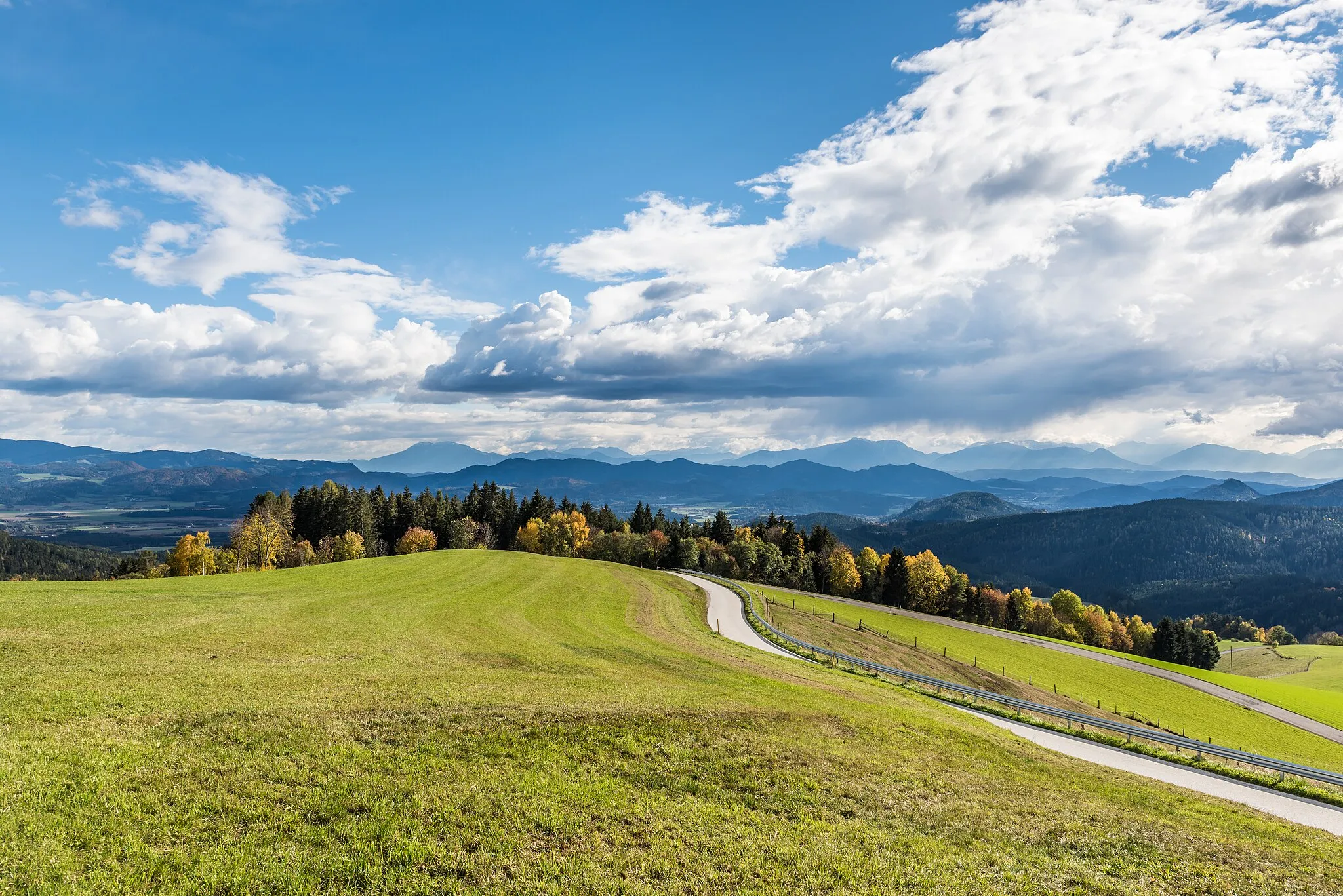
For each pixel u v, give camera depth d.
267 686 20.14
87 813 11.30
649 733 18.95
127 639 25.38
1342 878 15.55
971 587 155.62
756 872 12.39
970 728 26.77
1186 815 19.16
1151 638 159.75
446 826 12.51
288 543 115.19
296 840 11.48
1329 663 144.88
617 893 11.08
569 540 136.75
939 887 12.64
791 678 33.56
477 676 25.00
